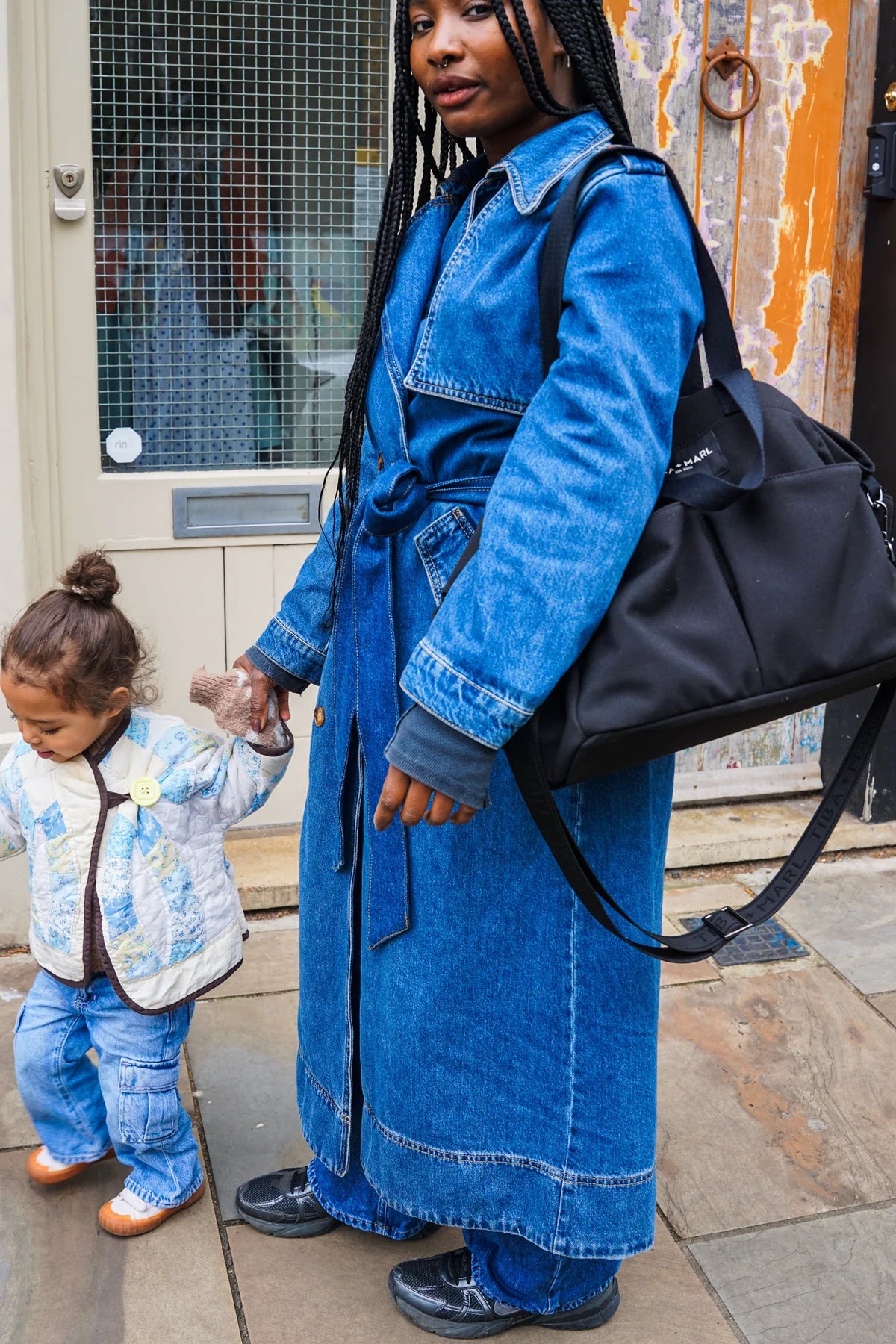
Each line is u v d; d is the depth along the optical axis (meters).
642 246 1.21
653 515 1.24
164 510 2.71
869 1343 1.64
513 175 1.29
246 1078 2.19
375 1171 1.54
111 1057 1.76
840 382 3.04
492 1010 1.41
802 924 2.76
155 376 2.69
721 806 3.20
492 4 1.25
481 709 1.15
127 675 1.64
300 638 1.68
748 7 2.72
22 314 2.40
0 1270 1.74
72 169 2.48
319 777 1.61
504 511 1.17
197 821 1.75
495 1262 1.61
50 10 2.41
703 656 1.19
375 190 2.73
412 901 1.42
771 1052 2.30
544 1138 1.44
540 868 1.37
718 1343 1.64
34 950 1.75
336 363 2.80
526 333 1.28
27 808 1.71
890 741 3.06
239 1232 1.83
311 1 2.58
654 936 1.34
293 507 2.79
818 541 1.24
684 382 1.37
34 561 2.53
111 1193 1.90
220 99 2.59
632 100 2.71
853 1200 1.92
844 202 2.92
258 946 2.62
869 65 2.86
